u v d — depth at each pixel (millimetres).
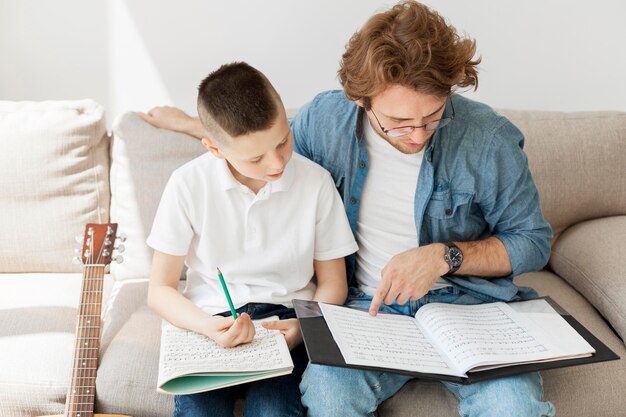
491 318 1530
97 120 1914
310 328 1414
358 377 1440
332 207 1594
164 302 1527
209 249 1567
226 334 1399
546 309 1561
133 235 1880
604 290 1740
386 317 1531
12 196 1876
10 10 2049
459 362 1364
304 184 1577
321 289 1609
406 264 1521
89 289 1601
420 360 1377
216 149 1485
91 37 2096
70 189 1901
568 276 1905
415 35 1305
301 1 2094
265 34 2123
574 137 1961
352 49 1424
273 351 1404
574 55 2191
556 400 1509
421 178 1564
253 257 1585
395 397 1519
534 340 1437
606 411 1526
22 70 2115
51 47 2098
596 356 1396
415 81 1298
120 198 1899
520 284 1897
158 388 1298
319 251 1615
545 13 2143
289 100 2209
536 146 1938
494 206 1599
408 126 1379
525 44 2174
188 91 2172
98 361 1559
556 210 1964
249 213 1552
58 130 1880
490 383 1411
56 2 2053
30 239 1896
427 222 1613
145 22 2088
